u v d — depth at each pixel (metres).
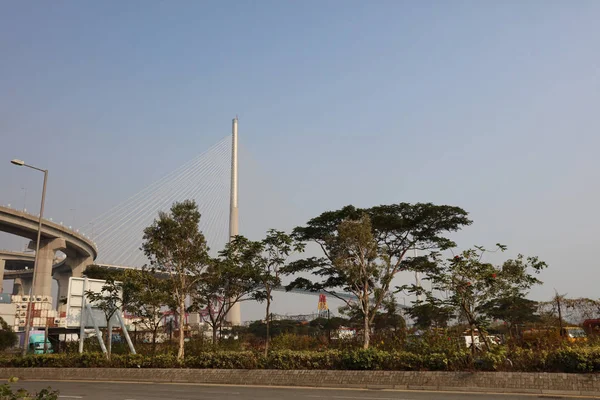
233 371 21.89
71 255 105.69
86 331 36.53
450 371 18.05
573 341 19.86
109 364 25.39
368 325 30.97
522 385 16.30
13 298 71.25
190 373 22.72
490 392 16.48
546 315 25.72
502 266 21.91
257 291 33.75
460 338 22.58
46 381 24.03
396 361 19.48
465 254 21.06
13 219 81.38
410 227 38.91
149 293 28.34
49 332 38.25
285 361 21.77
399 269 39.19
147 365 24.58
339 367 20.61
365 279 31.08
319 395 16.83
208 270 29.98
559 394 15.59
